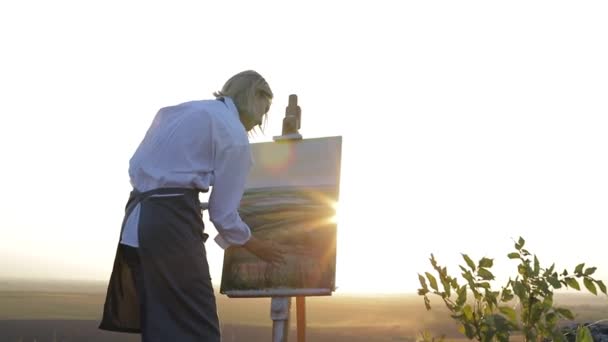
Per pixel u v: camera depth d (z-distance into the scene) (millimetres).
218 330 2508
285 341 4254
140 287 2518
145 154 2621
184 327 2434
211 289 2533
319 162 4465
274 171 4555
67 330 41906
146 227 2477
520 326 2709
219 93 2938
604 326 3408
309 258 4258
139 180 2594
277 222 4402
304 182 4449
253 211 4492
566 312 2729
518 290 2668
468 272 2781
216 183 2627
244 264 4371
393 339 43719
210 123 2617
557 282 2676
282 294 4242
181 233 2482
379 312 90812
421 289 2863
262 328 47844
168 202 2510
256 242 2822
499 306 2775
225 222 2670
